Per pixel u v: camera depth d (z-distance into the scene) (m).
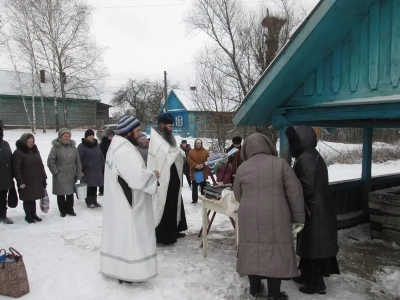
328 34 3.56
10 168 5.86
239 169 3.23
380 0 3.38
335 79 3.81
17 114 29.73
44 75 30.83
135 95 49.22
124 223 3.44
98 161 7.16
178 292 3.43
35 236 5.26
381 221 5.08
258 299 3.27
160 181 4.66
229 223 5.99
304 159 3.29
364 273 3.96
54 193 6.37
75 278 3.71
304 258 3.39
